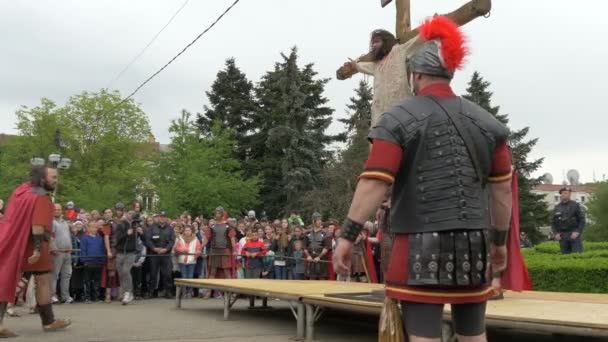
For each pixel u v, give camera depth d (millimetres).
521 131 42438
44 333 8141
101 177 45531
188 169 39656
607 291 9398
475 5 5375
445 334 5402
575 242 11836
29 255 7633
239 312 11109
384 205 5117
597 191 35625
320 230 14508
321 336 8219
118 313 10812
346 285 9812
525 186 41406
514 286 3830
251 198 41844
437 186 2346
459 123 2428
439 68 2537
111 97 47562
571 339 6812
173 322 9492
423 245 2322
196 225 15570
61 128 44531
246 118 52156
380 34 6109
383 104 6027
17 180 43469
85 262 13070
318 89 47656
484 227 2391
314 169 44531
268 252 15094
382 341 2451
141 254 13977
